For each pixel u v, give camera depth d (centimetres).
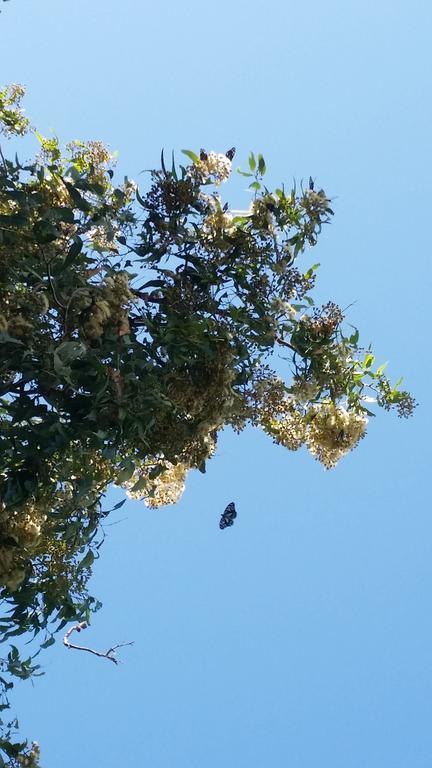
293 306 807
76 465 696
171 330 723
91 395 663
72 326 675
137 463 741
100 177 779
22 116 800
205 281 759
